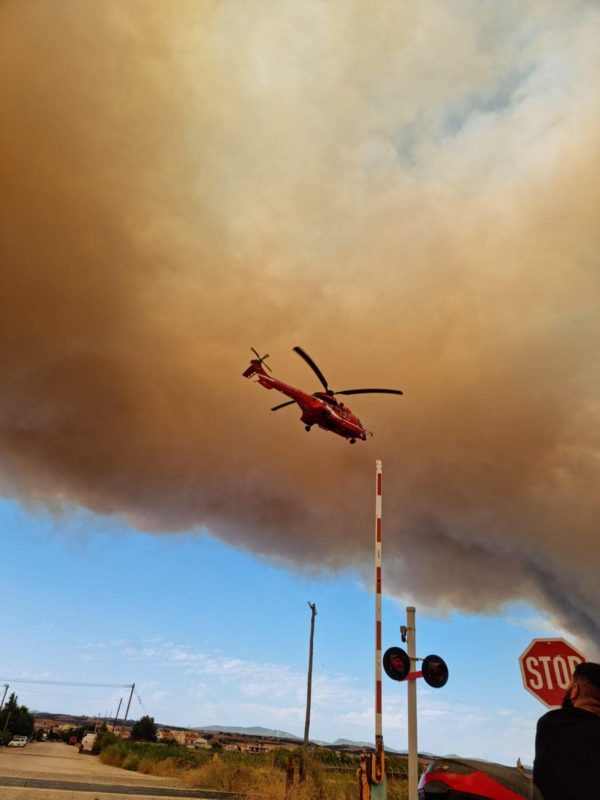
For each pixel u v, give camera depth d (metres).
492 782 2.22
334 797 19.31
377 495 10.61
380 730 9.06
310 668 30.41
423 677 8.55
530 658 4.88
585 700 2.27
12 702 109.56
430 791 2.36
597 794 1.91
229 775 21.16
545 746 2.16
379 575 10.21
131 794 15.09
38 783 15.45
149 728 97.25
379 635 9.73
